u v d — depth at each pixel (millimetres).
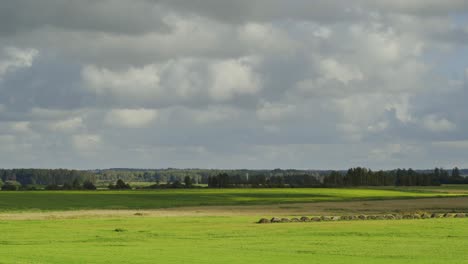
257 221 84812
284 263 42531
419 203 141000
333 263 42844
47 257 44906
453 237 61344
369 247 52719
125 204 132750
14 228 71875
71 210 115125
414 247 52781
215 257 45562
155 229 70500
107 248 51625
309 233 65375
